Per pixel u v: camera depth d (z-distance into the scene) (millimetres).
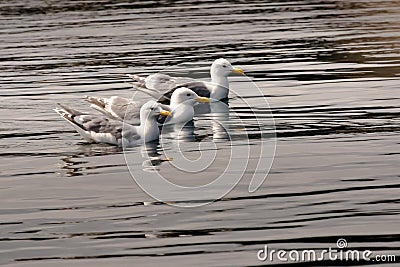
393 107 18969
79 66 25375
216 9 37188
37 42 29906
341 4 37625
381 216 12352
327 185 13773
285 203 13023
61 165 15242
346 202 12953
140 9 37938
